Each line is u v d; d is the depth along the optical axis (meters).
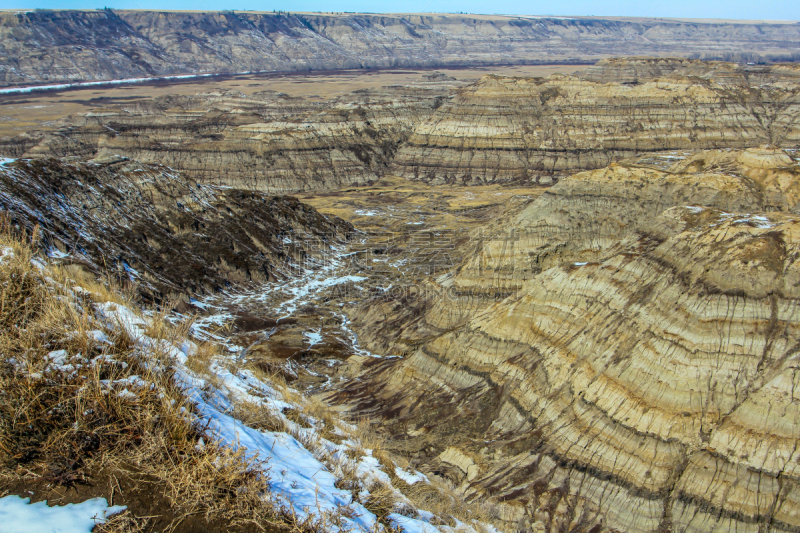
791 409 20.52
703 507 20.44
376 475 11.20
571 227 46.12
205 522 6.42
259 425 10.03
